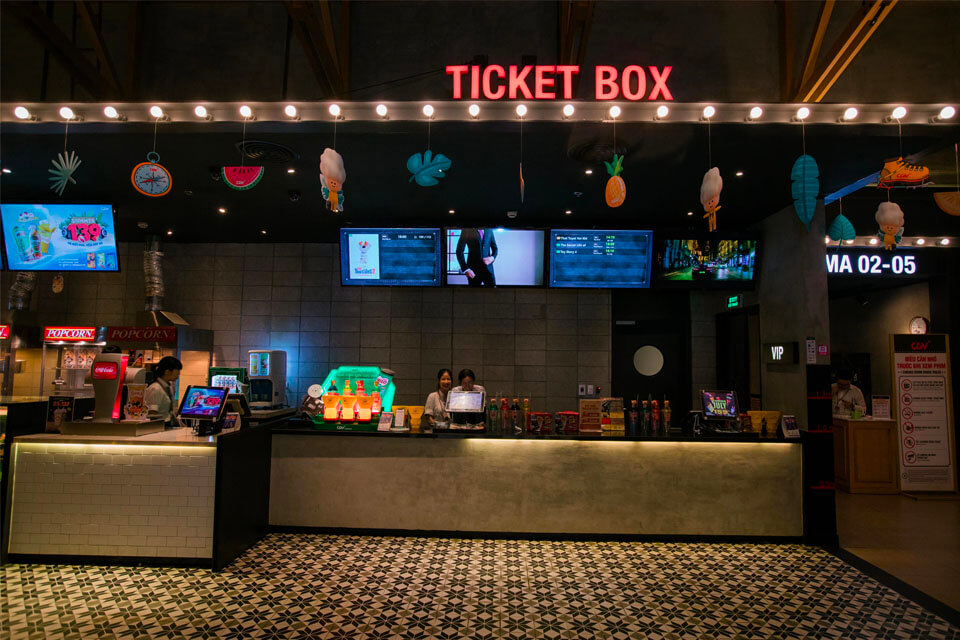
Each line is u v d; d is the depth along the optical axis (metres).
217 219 6.41
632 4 3.96
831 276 7.17
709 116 3.61
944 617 3.24
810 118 3.67
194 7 4.07
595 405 4.80
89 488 4.01
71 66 3.51
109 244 5.63
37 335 7.25
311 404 5.02
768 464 4.68
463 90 3.87
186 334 6.90
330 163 3.51
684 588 3.63
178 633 2.98
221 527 3.90
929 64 3.96
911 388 6.68
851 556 4.29
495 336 7.52
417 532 4.67
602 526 4.62
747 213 5.71
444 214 6.05
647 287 5.89
